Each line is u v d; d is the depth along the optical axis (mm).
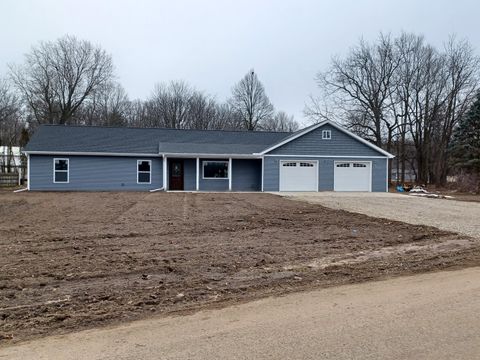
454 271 6598
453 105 38469
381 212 14586
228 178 27656
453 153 36219
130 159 26109
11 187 28781
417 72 39188
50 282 5820
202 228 10609
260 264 6965
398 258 7480
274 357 3520
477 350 3643
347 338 3922
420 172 39781
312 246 8523
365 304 4969
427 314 4578
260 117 57750
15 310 4727
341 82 41469
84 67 48156
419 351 3627
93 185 25672
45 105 46656
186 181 27375
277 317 4527
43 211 13961
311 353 3598
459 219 12734
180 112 55406
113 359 3510
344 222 11969
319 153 26766
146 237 9281
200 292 5449
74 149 25266
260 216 13070
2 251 7695
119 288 5578
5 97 45125
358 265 6949
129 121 54031
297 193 24281
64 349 3727
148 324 4340
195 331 4133
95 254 7520
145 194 22281
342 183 27109
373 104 40188
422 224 11586
